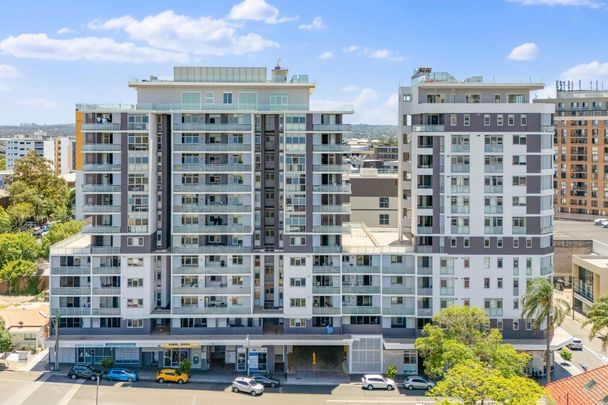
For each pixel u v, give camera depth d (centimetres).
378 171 17575
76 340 9275
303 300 9544
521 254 9381
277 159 9750
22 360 9688
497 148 9350
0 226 16575
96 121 9481
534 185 9356
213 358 9931
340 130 9425
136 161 9406
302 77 9775
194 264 9544
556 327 10006
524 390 5869
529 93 9762
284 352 9544
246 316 9531
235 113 9462
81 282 9544
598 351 10362
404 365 9431
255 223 9806
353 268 9550
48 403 8075
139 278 9481
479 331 8606
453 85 9588
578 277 12975
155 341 9262
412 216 9762
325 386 8956
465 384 6053
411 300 9550
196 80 9850
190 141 9481
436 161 9394
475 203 9381
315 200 9475
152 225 9575
